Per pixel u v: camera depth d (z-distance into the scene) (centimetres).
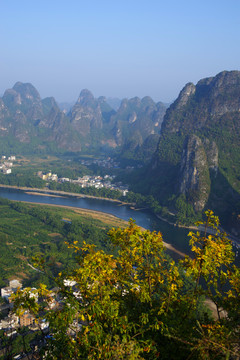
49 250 14262
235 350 1642
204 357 1684
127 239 2289
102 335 1786
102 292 2022
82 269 2027
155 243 2242
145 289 2264
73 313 1870
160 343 1978
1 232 16162
